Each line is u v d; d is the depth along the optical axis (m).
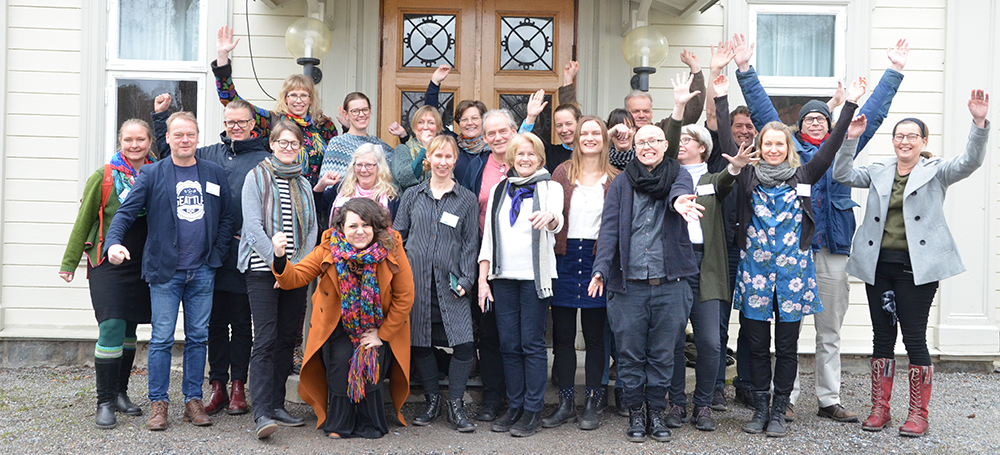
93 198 3.76
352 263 3.53
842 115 3.68
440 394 4.19
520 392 3.82
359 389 3.54
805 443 3.67
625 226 3.60
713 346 3.78
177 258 3.68
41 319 5.40
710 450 3.54
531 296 3.71
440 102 5.60
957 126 5.53
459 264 3.82
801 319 3.79
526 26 5.60
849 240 4.05
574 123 4.25
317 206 4.21
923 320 3.82
